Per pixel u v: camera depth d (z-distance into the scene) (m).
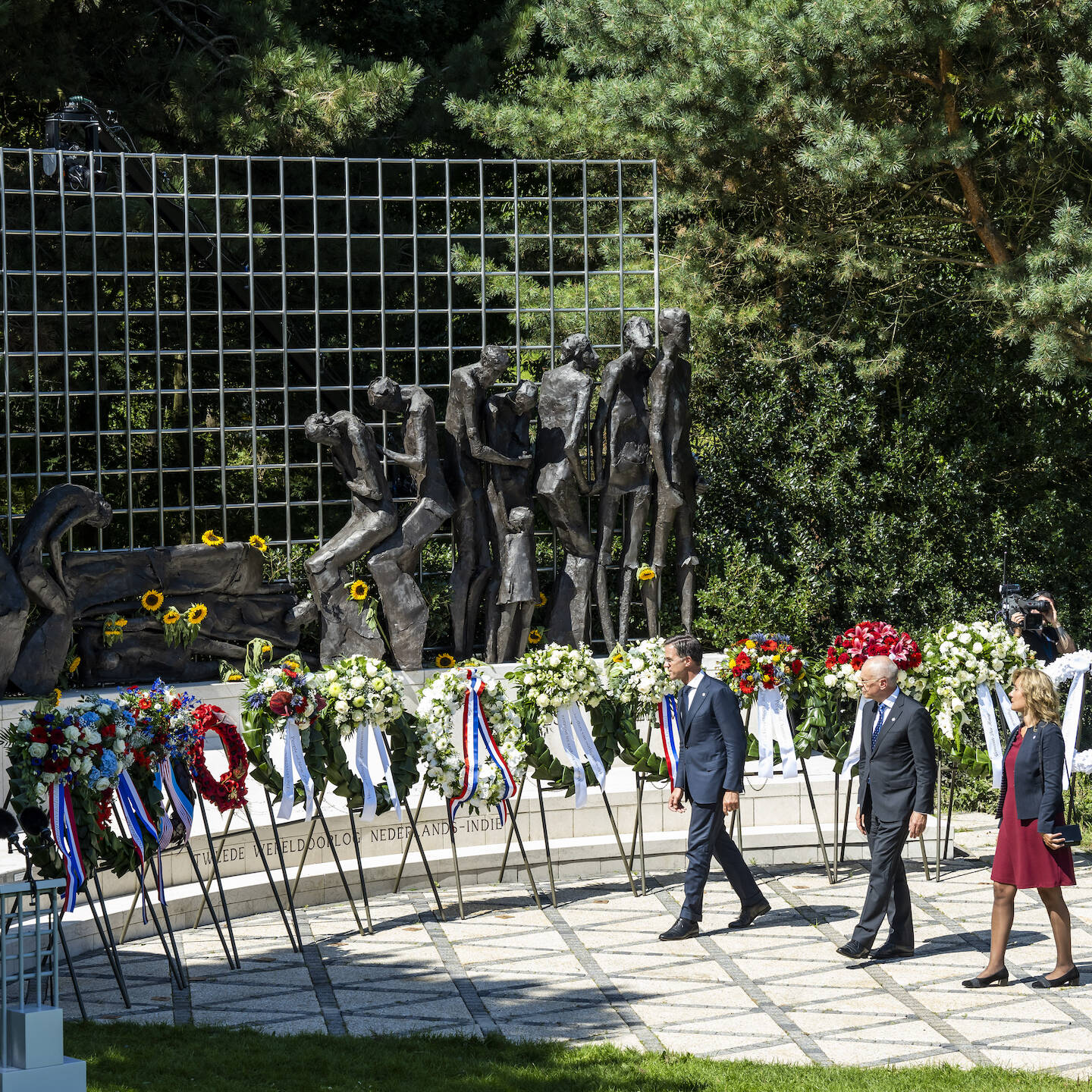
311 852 15.69
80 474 18.91
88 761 11.66
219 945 13.76
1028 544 24.73
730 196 24.06
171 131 23.86
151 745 12.30
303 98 22.48
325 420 18.73
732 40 20.55
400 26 26.77
